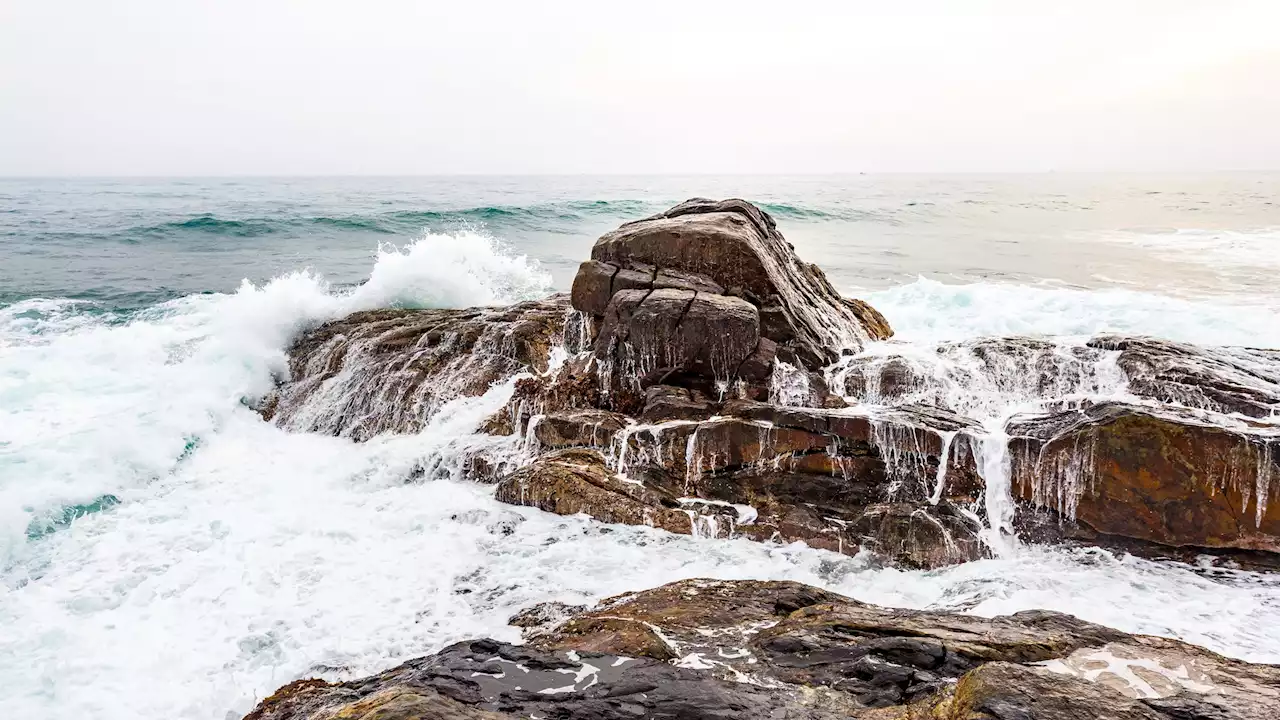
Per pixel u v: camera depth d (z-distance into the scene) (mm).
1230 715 3559
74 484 8641
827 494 7688
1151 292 18938
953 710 3609
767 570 6828
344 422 10844
